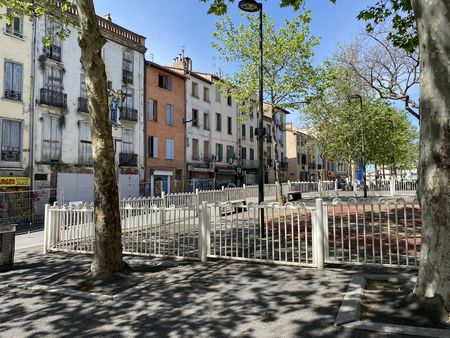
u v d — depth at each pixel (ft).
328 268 22.25
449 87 13.70
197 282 20.22
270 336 13.32
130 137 97.14
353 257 24.95
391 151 125.08
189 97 121.29
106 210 21.59
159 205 46.75
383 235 33.73
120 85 94.63
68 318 15.80
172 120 112.98
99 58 21.62
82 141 83.82
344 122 106.11
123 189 92.73
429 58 14.20
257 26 60.64
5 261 24.13
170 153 111.55
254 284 19.53
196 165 122.83
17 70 71.92
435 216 14.03
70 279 20.97
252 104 67.10
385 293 16.60
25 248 33.22
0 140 68.44
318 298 16.93
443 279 13.74
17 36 71.87
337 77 68.18
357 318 14.02
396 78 61.62
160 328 14.44
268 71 62.18
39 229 53.21
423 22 14.47
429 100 14.21
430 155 14.19
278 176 61.93
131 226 29.01
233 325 14.40
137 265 24.29
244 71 63.16
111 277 20.75
